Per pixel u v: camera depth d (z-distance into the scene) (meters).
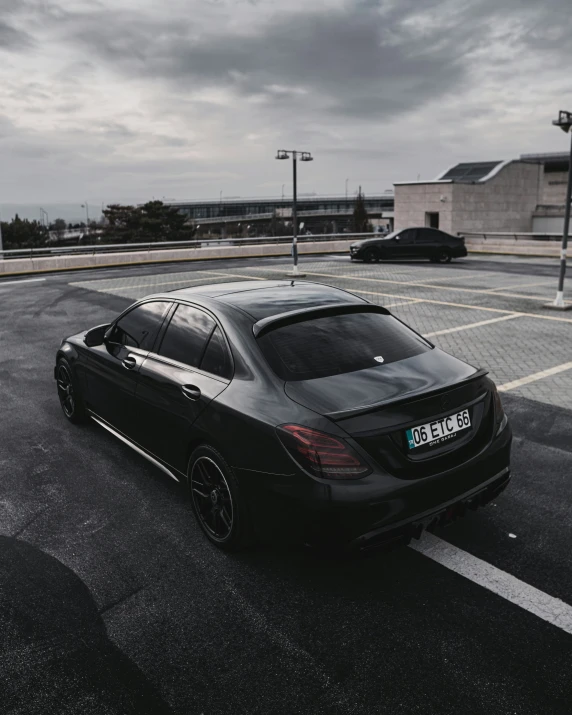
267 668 2.65
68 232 152.75
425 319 11.24
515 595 3.12
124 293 16.03
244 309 3.75
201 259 29.78
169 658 2.73
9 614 3.05
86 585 3.28
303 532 2.91
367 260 24.73
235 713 2.42
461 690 2.50
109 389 4.70
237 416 3.19
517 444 5.17
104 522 3.95
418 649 2.74
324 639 2.82
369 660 2.68
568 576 3.28
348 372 3.25
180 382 3.72
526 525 3.81
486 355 8.41
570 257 26.45
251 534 3.32
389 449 2.90
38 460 4.98
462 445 3.16
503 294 14.45
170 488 4.44
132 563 3.48
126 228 102.44
